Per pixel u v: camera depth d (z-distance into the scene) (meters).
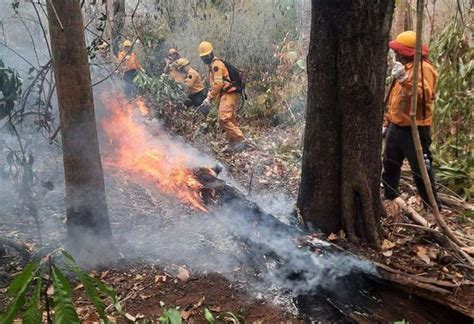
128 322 3.13
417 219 4.06
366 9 3.23
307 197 3.87
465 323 2.99
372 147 3.58
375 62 3.38
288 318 3.23
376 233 3.65
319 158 3.71
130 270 3.71
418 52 2.56
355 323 3.13
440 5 7.82
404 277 3.19
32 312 1.64
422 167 3.03
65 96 3.43
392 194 4.43
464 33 5.67
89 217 3.69
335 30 3.36
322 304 3.31
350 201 3.65
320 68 3.50
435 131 5.55
